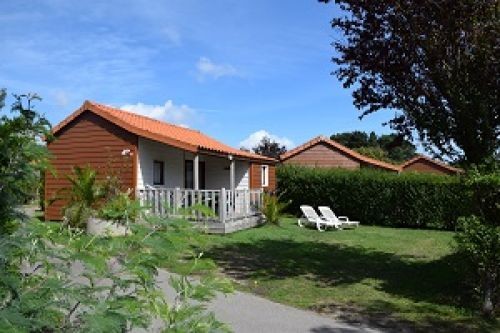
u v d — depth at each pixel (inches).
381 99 412.5
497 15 338.0
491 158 337.7
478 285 320.8
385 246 595.2
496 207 321.4
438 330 275.3
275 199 830.5
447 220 871.1
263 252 518.6
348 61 414.0
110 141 710.5
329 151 1465.3
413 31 368.8
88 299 81.3
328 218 805.9
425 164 1752.0
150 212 103.6
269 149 2217.0
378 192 930.7
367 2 383.9
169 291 230.8
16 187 97.2
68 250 91.5
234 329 261.3
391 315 301.3
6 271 81.7
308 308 312.7
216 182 918.4
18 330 70.7
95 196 568.1
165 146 765.3
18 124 99.4
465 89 360.2
